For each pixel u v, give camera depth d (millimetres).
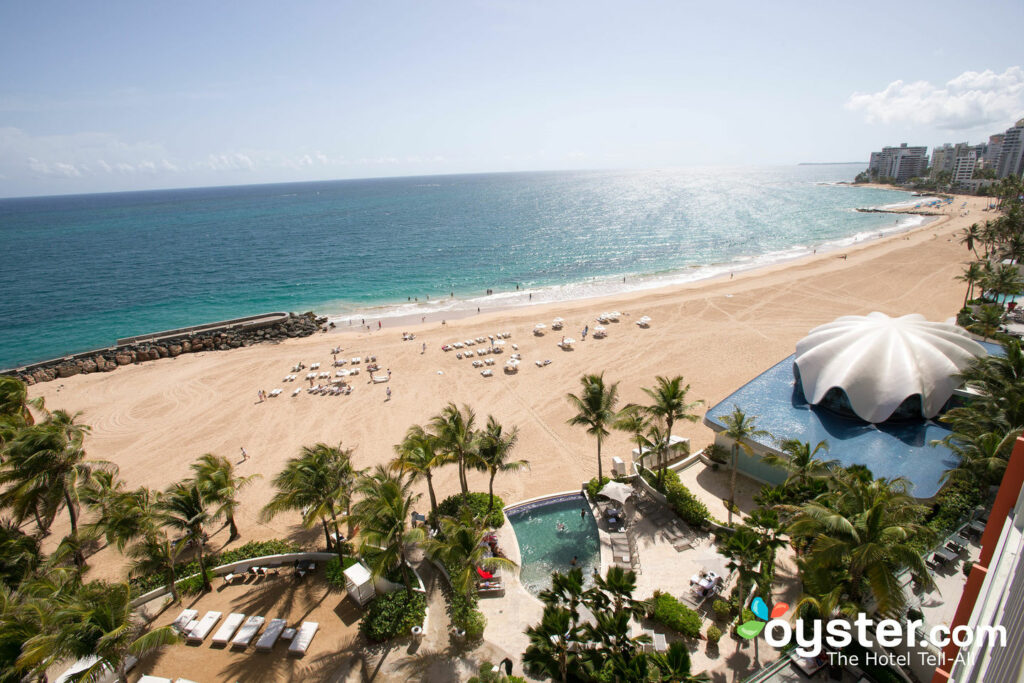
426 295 85375
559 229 153750
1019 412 23484
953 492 24625
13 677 16688
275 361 58469
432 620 22719
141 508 24875
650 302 71750
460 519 24609
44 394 53031
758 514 21984
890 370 30703
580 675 18625
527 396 45844
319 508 24641
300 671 20578
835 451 28047
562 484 32500
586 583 23969
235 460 38469
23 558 23891
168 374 56719
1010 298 58875
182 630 22594
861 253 96688
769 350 52688
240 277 103875
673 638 20609
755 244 119250
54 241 166875
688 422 39281
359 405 46312
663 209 199500
